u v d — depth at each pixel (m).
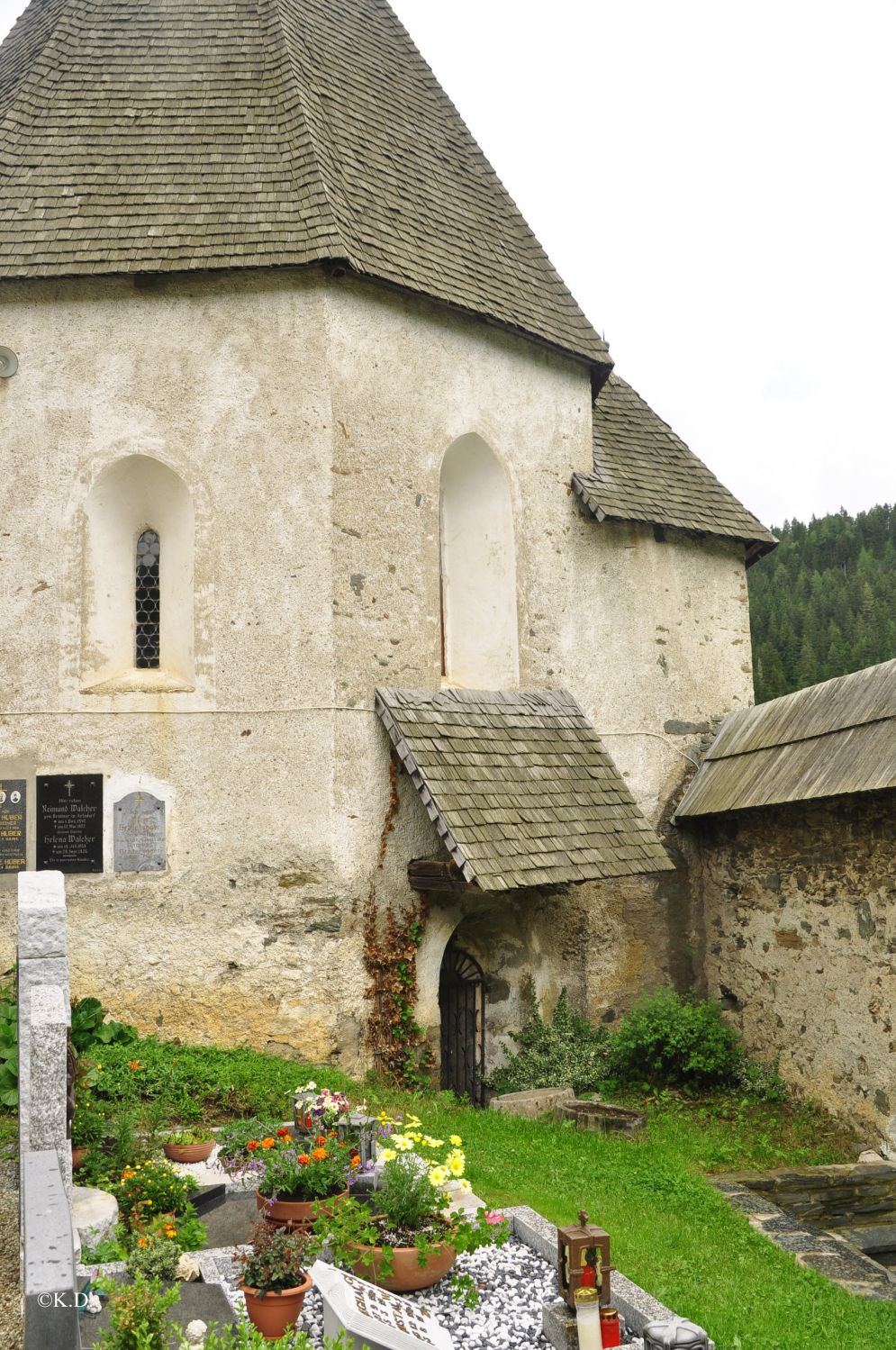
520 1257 7.01
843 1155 10.67
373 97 13.86
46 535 11.38
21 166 11.95
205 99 12.62
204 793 11.14
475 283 12.94
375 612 11.56
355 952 11.00
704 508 15.07
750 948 13.12
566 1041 12.49
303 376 11.43
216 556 11.37
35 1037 6.32
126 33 13.22
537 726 12.47
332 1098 8.21
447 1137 9.18
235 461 11.43
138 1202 6.93
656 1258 7.31
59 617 11.28
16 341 11.51
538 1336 6.04
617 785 12.52
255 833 11.05
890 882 10.70
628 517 13.75
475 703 12.13
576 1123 10.58
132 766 11.17
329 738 11.04
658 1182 8.87
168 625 11.71
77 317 11.53
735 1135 11.05
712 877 13.95
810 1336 6.41
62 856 11.06
